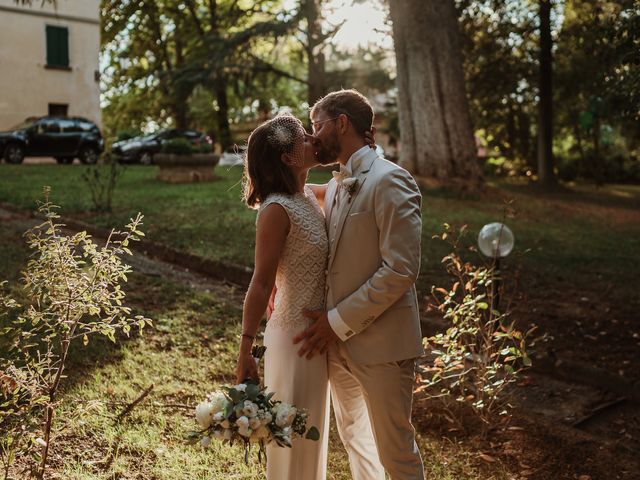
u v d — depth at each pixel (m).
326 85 25.70
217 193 13.59
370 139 2.81
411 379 2.82
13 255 7.21
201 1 34.72
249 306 2.67
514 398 5.09
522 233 12.22
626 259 10.23
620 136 31.14
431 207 14.28
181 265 8.02
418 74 17.27
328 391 2.86
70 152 22.45
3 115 24.33
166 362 4.81
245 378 2.65
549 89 24.52
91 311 2.94
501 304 7.29
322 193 3.11
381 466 3.11
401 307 2.77
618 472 4.04
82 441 3.57
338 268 2.74
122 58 34.53
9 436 2.99
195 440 2.45
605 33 6.22
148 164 25.20
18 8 24.27
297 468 2.71
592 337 6.37
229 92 36.00
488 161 33.16
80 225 9.47
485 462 4.05
